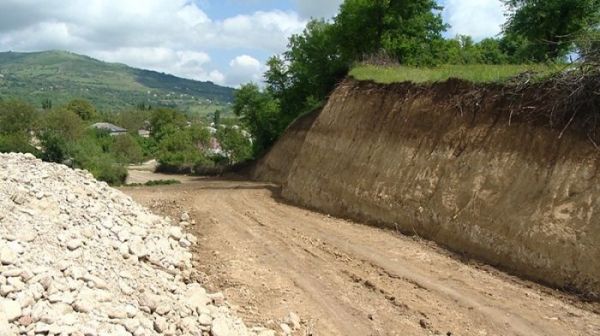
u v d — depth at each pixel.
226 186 30.28
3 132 57.03
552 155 10.34
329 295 9.19
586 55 10.32
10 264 6.21
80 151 41.59
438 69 17.27
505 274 9.86
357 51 34.31
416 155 14.55
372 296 9.12
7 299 5.54
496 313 8.05
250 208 19.14
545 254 9.39
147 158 78.31
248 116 44.59
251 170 43.41
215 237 13.78
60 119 56.84
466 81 13.88
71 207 10.55
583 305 8.23
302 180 21.23
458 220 11.78
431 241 12.45
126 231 10.55
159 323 6.31
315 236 13.66
